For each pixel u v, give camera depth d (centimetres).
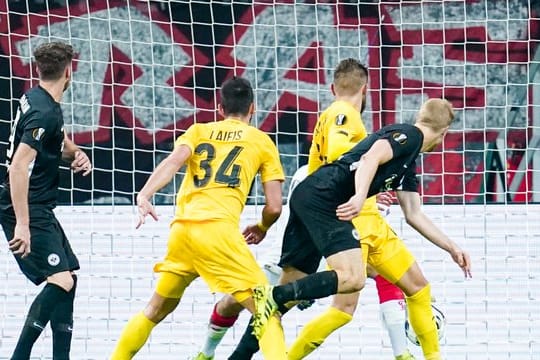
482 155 3095
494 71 3112
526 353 2928
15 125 2345
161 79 3105
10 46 3098
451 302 2945
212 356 2472
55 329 2425
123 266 2969
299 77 3103
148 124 3106
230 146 2281
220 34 3109
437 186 3086
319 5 3114
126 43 3106
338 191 2181
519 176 3083
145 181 3100
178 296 2322
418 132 2175
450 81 3111
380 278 2602
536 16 3123
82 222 2980
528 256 2967
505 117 3100
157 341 2914
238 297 2202
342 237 2166
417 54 3108
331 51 3108
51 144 2345
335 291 2148
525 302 2945
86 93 3098
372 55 3111
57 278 2358
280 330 2170
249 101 2352
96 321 2944
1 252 2945
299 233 2303
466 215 2991
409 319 2473
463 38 3119
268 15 3106
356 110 2412
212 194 2241
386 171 2166
